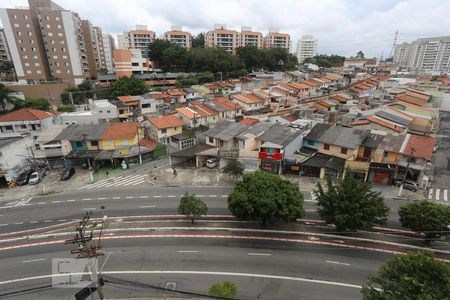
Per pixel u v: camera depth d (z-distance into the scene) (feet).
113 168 155.74
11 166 138.31
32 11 308.60
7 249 89.35
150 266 79.66
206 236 93.97
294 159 137.59
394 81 372.58
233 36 544.21
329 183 91.66
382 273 55.77
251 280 74.28
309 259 82.43
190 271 77.61
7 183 135.23
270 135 147.54
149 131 191.93
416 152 123.44
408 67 652.89
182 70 419.33
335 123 180.86
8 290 72.23
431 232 81.82
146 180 139.74
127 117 243.60
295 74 432.25
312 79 377.91
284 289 71.36
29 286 73.41
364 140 136.26
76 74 336.90
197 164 154.81
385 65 638.53
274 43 593.42
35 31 311.27
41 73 322.14
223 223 101.81
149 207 113.91
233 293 60.49
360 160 133.49
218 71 408.26
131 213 109.50
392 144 131.03
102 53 464.24
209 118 215.10
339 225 82.64
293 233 95.55
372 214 81.82
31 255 86.12
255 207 85.71
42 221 105.60
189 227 99.30
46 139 158.51
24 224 103.86
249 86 375.45
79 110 255.09
